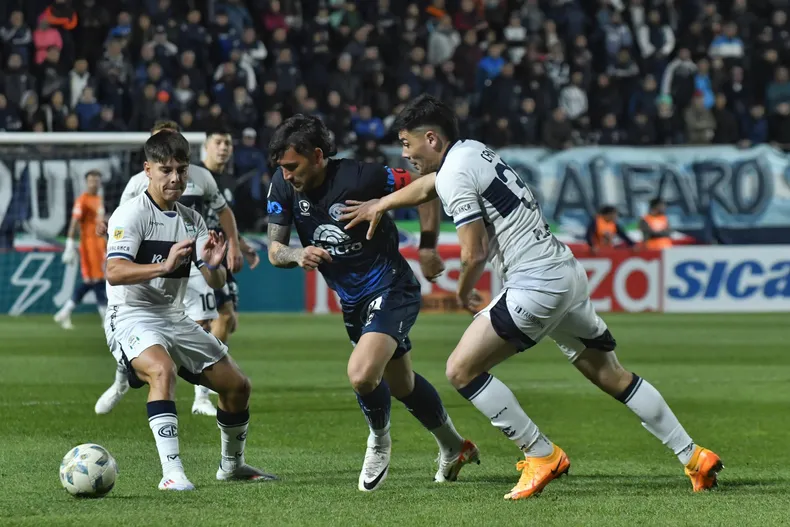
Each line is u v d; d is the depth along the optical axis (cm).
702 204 7881
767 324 6606
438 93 7931
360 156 7362
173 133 2088
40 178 6788
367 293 2106
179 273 2134
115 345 2122
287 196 2117
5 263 6800
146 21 7819
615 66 8488
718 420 3169
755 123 8375
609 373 2084
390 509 1858
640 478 2225
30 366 4388
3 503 1892
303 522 1741
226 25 8000
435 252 2155
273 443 2705
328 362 4631
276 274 7244
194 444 2658
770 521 1767
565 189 7750
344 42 8406
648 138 8062
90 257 5956
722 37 8775
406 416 3155
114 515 1789
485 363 2000
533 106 7875
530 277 1978
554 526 1720
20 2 7919
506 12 8875
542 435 1992
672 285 7494
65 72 7538
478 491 2056
